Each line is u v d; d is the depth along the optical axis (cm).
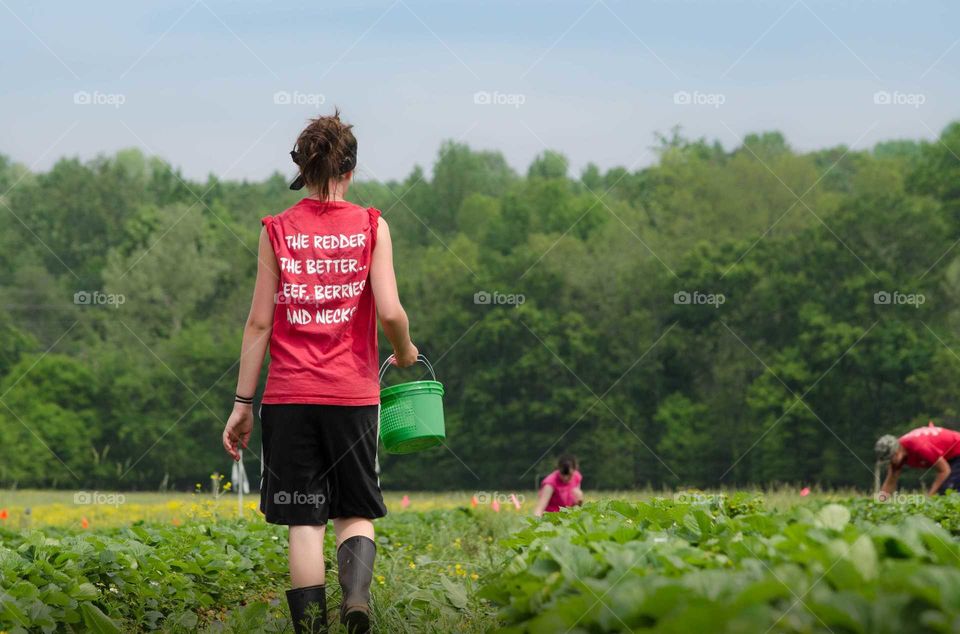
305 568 664
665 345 6962
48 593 710
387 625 717
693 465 6688
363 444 682
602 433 6900
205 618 894
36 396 7038
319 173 704
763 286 6894
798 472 6444
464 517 1828
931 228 6694
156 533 1092
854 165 7206
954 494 1303
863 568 356
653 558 441
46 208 7581
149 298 7350
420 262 7331
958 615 303
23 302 7306
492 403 7025
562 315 7144
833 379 6519
